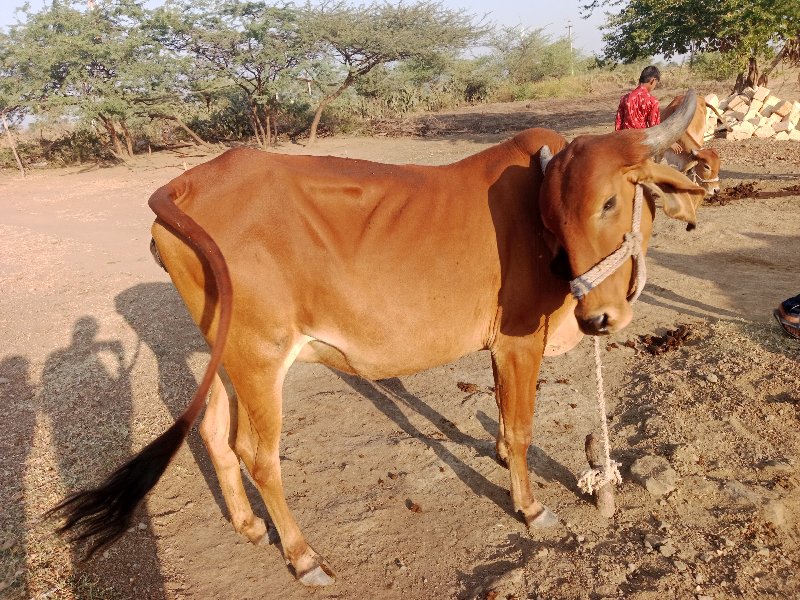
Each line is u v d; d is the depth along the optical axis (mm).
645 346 5707
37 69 19719
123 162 21562
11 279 8688
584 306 2979
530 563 3373
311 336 3217
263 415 3213
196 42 21250
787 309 5402
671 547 3387
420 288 3160
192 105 25375
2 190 17422
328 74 23016
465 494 3971
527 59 42094
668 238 8586
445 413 4883
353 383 5438
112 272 8828
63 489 4055
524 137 3348
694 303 6523
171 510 3953
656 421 4469
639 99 6414
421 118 28438
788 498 3666
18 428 4828
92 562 3490
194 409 2619
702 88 28734
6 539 3615
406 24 23250
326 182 3119
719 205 10039
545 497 3902
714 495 3740
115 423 4828
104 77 20516
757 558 3275
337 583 3367
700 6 15109
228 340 3125
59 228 11930
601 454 3709
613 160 2842
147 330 6645
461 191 3256
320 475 4211
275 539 3697
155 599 3275
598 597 3137
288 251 3041
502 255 3244
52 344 6406
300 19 21875
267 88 22156
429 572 3406
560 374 5332
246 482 4258
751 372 4988
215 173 3160
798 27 13984
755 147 14602
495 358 3467
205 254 2834
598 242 2896
